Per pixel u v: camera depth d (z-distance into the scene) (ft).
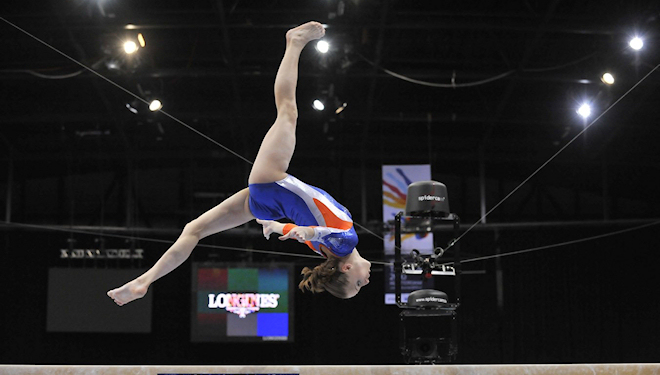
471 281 52.39
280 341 47.26
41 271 52.13
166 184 54.29
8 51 41.29
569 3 36.45
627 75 39.09
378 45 38.68
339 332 51.52
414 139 52.03
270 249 51.72
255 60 42.34
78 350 51.16
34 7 36.52
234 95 45.29
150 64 41.83
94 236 52.60
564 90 44.68
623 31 36.29
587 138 49.67
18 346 50.93
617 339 51.34
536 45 38.83
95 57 41.11
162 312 51.62
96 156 51.49
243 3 37.09
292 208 13.20
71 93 45.70
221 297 47.65
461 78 42.86
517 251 49.75
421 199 24.32
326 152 52.29
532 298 52.19
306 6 36.99
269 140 13.20
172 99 46.26
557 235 53.01
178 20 37.11
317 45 36.88
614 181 54.95
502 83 44.32
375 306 51.72
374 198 54.13
